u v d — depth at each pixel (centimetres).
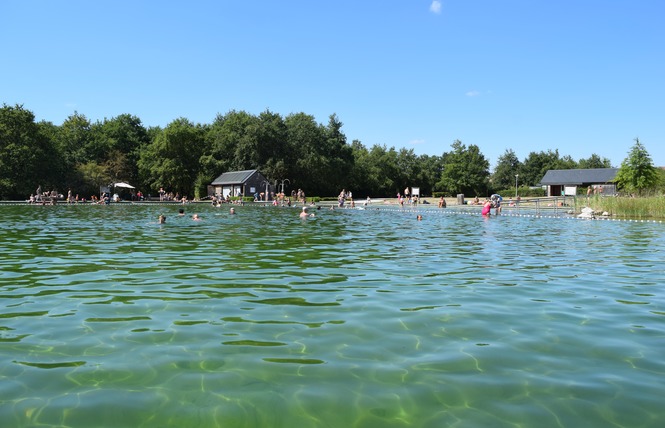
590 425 385
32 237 1870
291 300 801
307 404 418
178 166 8762
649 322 676
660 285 941
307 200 7825
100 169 7931
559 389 451
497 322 675
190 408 410
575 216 3603
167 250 1480
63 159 7719
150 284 932
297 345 570
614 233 2145
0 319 677
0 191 6638
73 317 689
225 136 9519
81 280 972
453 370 496
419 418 395
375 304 775
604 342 588
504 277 1025
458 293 860
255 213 4009
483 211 3728
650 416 399
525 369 500
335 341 586
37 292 855
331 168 9950
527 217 3525
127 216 3400
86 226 2450
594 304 782
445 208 5253
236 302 785
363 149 13025
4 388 447
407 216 3675
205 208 5031
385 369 497
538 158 12912
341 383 462
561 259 1306
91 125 9500
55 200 5562
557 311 736
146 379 469
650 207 3400
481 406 416
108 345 566
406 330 634
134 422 387
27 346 562
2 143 6825
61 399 426
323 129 10512
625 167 5309
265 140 9350
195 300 798
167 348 557
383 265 1190
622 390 449
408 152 12888
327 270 1109
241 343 576
